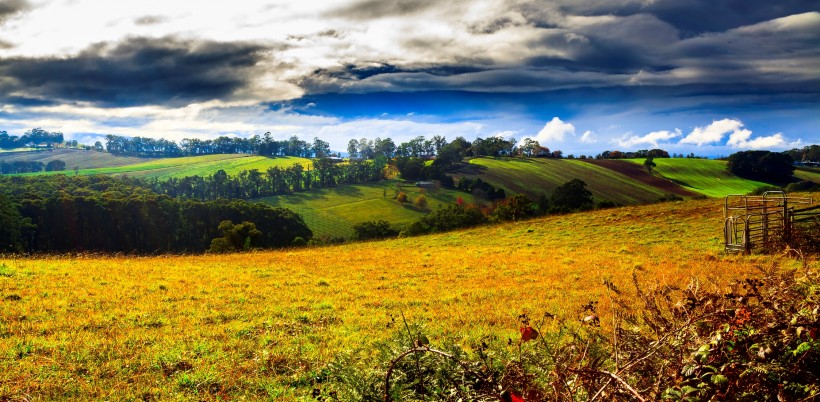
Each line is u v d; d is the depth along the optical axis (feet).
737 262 65.46
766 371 10.43
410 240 130.72
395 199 517.55
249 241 226.99
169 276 66.74
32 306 46.93
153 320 43.96
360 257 96.17
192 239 305.53
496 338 34.01
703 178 521.65
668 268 64.23
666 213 126.31
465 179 537.24
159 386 28.45
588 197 307.17
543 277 65.92
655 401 10.55
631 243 95.50
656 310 13.65
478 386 14.46
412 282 66.08
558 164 605.73
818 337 11.16
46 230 267.18
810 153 589.73
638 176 532.73
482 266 78.89
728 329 11.36
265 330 41.06
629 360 12.20
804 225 72.33
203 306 49.65
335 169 631.97
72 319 43.32
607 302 44.27
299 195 559.38
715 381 10.32
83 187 415.23
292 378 28.73
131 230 289.74
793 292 12.89
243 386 28.25
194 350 35.06
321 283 65.21
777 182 503.20
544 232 121.90
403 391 16.72
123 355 33.99
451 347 17.31
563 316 40.42
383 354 20.04
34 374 30.25
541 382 12.61
